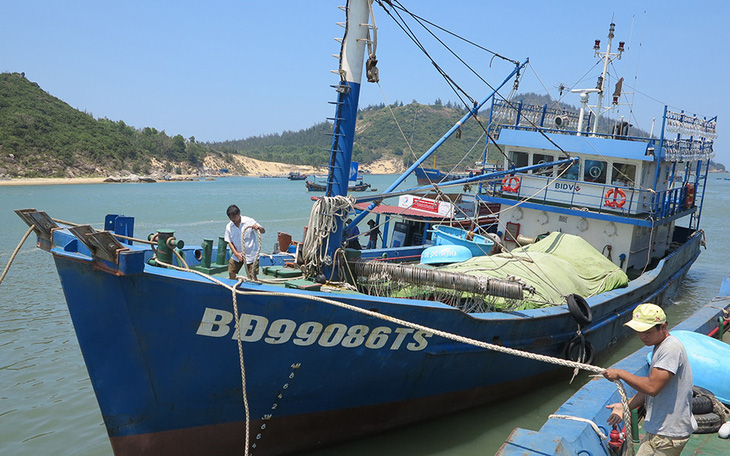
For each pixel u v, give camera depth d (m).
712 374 7.91
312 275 8.92
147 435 6.82
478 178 12.73
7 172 89.19
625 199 14.22
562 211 14.91
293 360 7.10
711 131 20.38
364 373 7.73
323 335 7.09
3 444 8.16
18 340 12.57
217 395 6.92
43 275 19.39
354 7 8.52
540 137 15.47
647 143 14.09
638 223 13.80
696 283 21.88
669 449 4.43
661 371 4.25
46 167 94.25
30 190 71.25
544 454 4.89
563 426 5.58
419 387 8.42
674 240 21.97
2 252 24.39
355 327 7.25
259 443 7.52
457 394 9.01
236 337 6.61
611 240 14.72
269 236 31.97
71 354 11.85
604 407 6.19
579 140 15.00
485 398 9.52
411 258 13.91
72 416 9.16
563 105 18.88
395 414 8.48
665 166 16.22
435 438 8.51
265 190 87.69
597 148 14.73
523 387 10.10
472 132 176.25
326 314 6.96
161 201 60.03
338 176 8.93
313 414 7.72
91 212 46.31
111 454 8.05
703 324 10.48
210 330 6.50
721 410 7.35
